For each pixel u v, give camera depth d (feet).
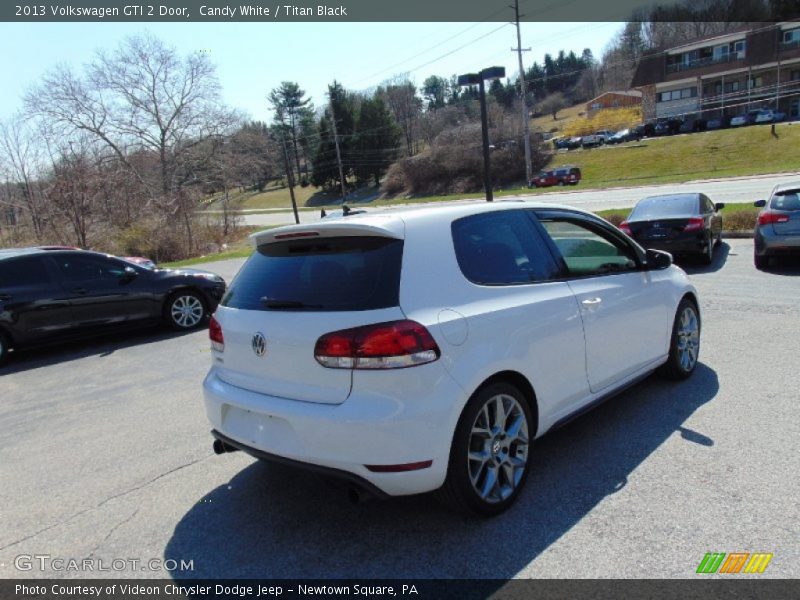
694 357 16.31
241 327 10.34
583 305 11.91
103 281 27.63
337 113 266.98
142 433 15.51
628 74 336.49
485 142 47.78
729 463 11.15
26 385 21.93
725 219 45.96
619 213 59.16
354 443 8.66
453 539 9.48
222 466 13.05
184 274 30.25
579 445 12.51
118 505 11.57
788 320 21.25
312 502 11.11
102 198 89.56
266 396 9.85
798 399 13.94
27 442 15.64
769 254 30.55
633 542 9.00
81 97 118.01
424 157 204.54
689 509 9.74
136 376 21.80
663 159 146.51
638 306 13.74
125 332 30.17
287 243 10.88
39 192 84.69
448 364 9.08
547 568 8.55
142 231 87.51
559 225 12.60
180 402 18.01
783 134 138.21
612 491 10.52
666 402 14.48
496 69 45.85
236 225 110.83
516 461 10.49
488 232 11.00
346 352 8.75
